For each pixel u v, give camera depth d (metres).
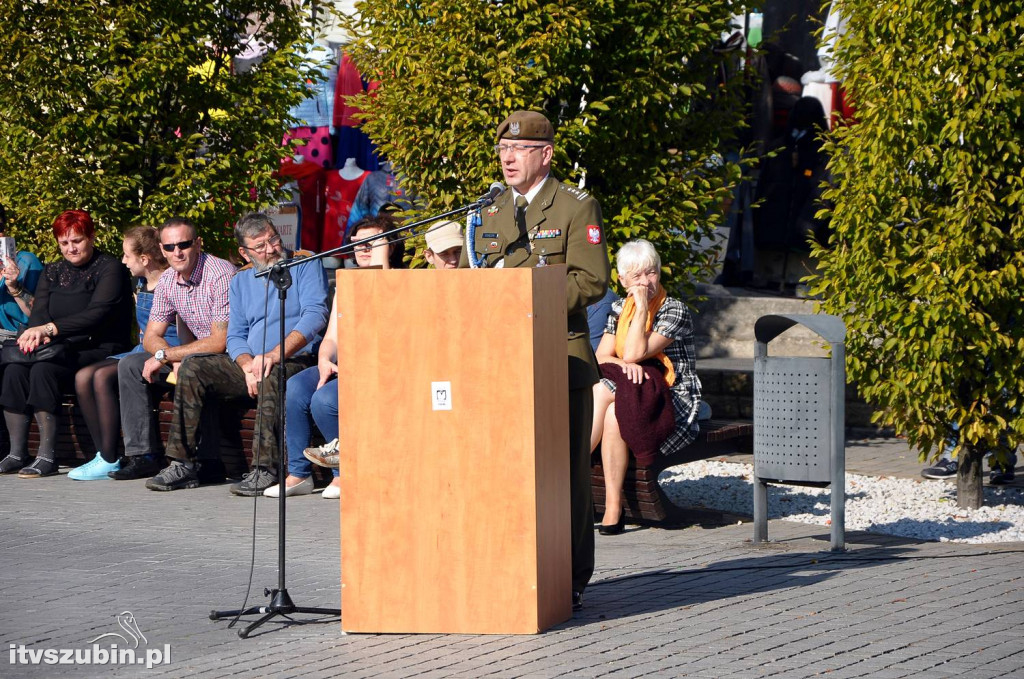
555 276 7.57
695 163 14.38
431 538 7.48
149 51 15.47
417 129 14.04
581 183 14.20
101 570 9.38
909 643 7.23
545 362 7.46
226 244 16.42
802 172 19.53
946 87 11.05
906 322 11.15
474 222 8.12
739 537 10.66
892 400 11.63
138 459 13.39
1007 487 12.80
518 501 7.37
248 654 7.20
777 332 10.18
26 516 11.37
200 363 12.79
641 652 7.08
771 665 6.83
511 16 13.75
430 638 7.43
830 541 10.23
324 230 20.52
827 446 9.91
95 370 13.46
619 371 10.98
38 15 15.34
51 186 15.48
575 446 8.02
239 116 16.20
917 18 11.11
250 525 10.96
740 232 20.08
